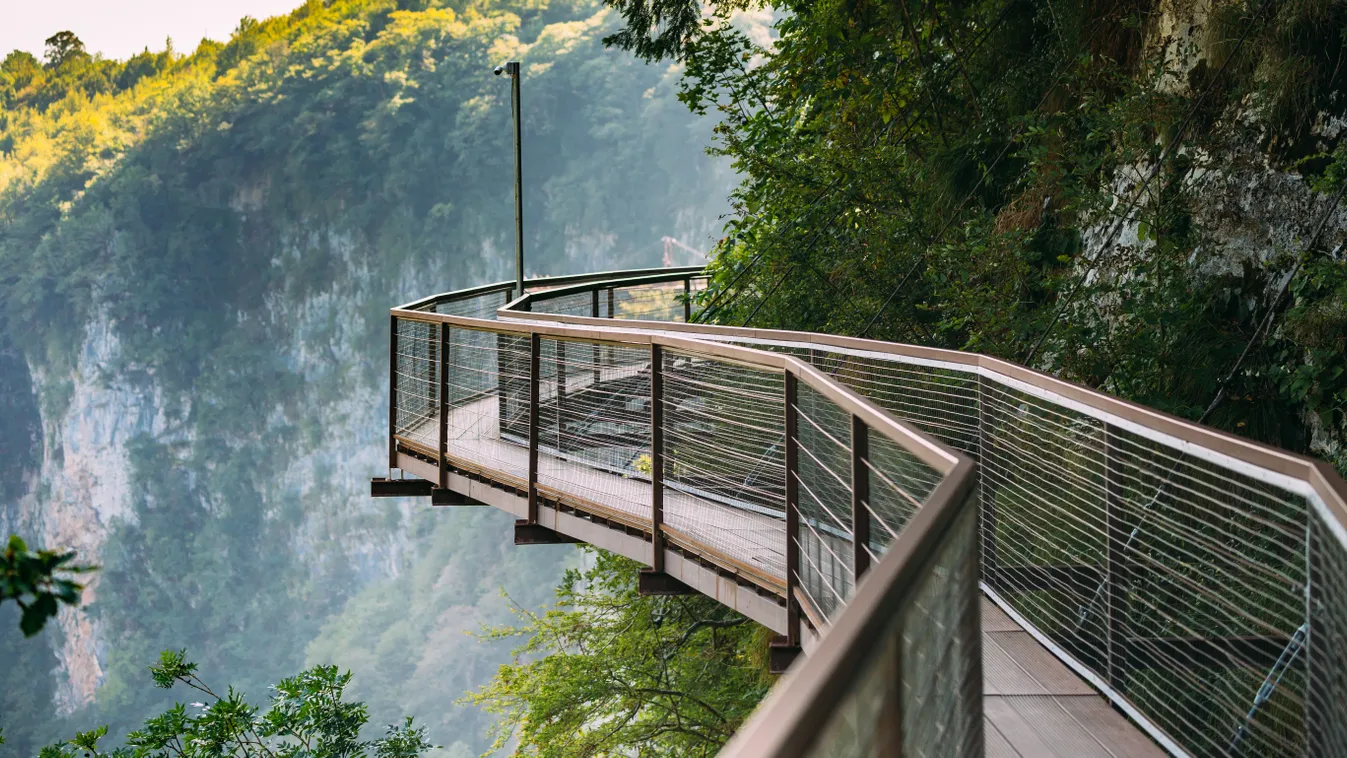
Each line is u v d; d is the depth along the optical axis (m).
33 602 1.62
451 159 137.88
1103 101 8.65
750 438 5.92
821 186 11.28
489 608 97.62
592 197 137.88
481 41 144.12
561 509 7.09
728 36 14.18
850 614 1.29
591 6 157.75
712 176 135.88
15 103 179.50
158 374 129.88
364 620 104.00
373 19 151.25
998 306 7.95
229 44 168.25
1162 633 4.09
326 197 135.38
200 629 117.19
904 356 5.05
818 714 1.05
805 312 11.10
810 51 13.23
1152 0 8.50
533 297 10.70
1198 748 3.39
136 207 133.50
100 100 175.25
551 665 13.23
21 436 132.25
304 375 131.25
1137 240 7.87
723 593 5.45
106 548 122.38
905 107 12.06
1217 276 6.98
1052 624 4.50
